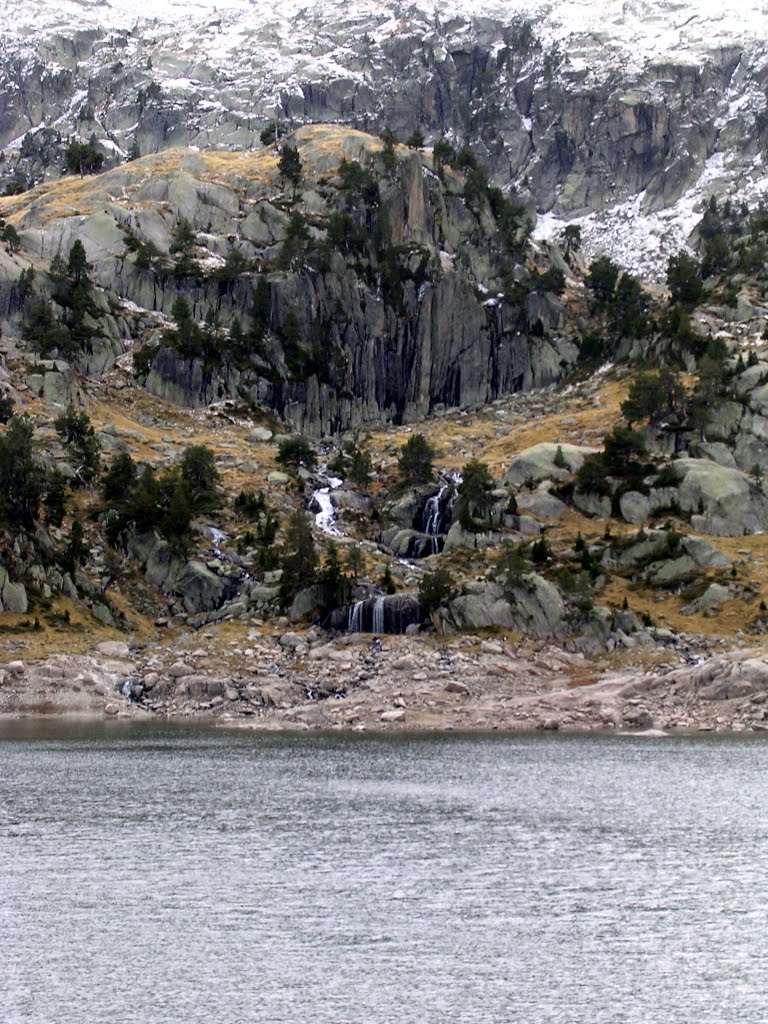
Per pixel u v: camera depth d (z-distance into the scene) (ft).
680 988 298.97
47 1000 293.84
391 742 650.02
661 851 414.82
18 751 618.85
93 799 500.74
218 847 421.59
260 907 356.38
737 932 335.26
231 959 317.42
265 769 567.59
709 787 521.24
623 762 583.99
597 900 361.92
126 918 347.77
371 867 396.16
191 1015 285.23
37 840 433.07
